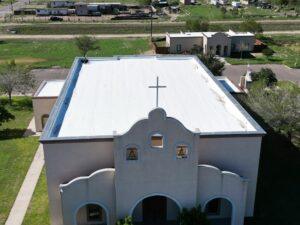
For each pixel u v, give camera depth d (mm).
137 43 95438
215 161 30078
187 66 46312
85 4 134125
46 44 95000
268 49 84438
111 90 38250
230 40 84375
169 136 27031
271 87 55281
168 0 166875
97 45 92500
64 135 29438
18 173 37781
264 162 39812
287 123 41406
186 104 35500
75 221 29391
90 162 29125
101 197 28938
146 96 36938
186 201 29188
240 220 30391
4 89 55844
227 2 161875
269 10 145500
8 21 119250
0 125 47125
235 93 47844
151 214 31156
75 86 39156
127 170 27656
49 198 29750
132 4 151625
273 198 33938
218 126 31406
